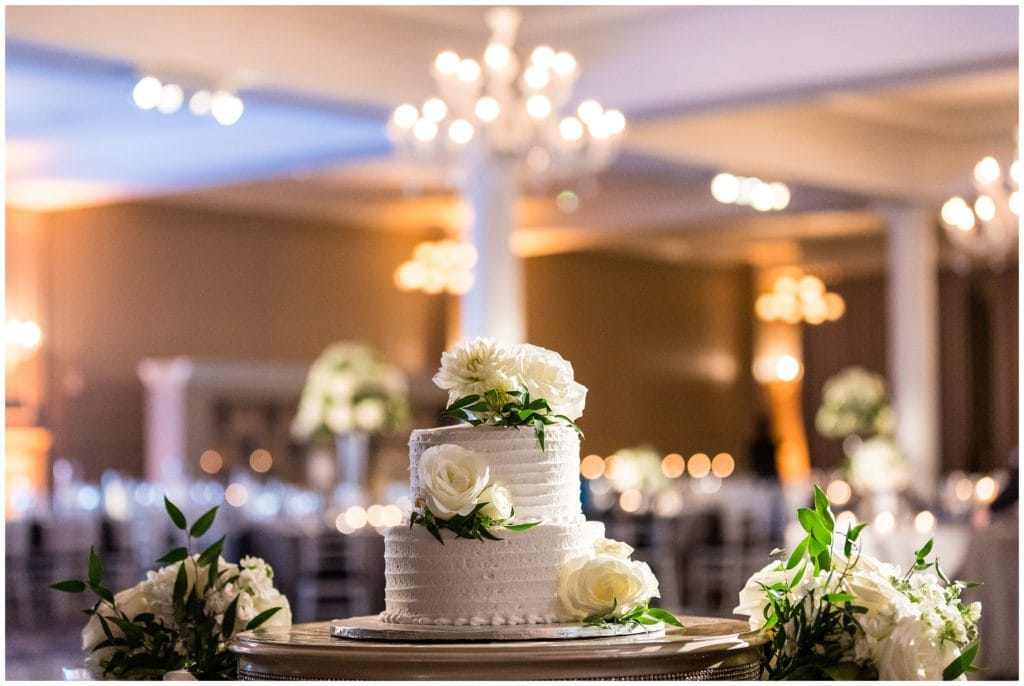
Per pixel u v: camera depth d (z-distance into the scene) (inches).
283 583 406.9
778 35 337.1
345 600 429.1
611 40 363.9
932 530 291.0
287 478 568.1
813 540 100.0
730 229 686.5
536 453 101.7
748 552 481.4
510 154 396.5
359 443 442.6
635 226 618.2
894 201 517.3
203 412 546.0
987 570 295.4
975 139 499.8
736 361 784.3
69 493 458.0
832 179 482.0
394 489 443.2
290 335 605.6
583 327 713.6
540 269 696.4
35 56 303.6
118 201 561.0
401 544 101.7
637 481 503.8
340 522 408.8
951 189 504.7
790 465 777.6
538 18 362.9
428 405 621.3
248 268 593.3
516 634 96.1
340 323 623.5
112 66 313.7
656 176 559.2
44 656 346.6
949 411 718.5
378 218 631.2
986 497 344.5
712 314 776.3
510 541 99.1
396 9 350.0
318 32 341.4
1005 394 706.2
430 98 364.5
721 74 346.0
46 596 444.1
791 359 772.6
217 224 586.2
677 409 754.2
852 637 96.6
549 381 103.4
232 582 110.0
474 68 319.9
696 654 94.3
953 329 719.1
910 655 94.2
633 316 737.0
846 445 683.4
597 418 715.4
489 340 103.9
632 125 420.5
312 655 93.3
